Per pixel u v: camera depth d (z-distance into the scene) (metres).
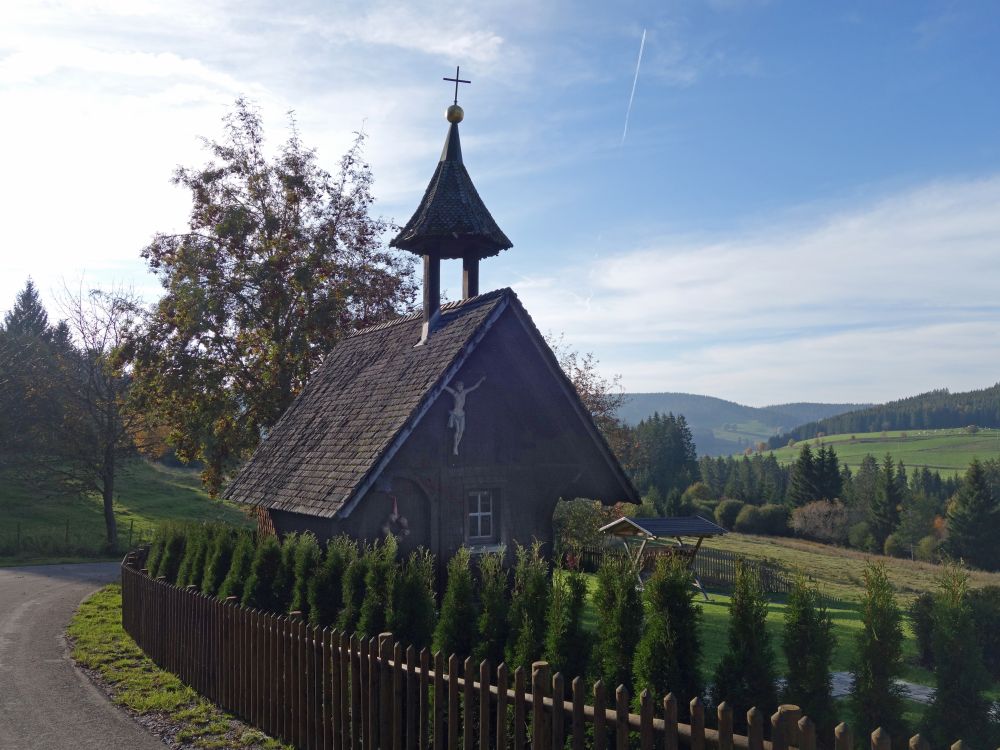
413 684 6.62
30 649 13.77
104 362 38.31
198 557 13.86
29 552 35.56
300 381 30.30
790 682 5.89
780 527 78.75
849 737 4.07
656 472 108.56
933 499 90.38
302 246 30.97
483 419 13.99
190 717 9.47
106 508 39.72
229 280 29.80
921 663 13.61
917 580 35.75
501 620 7.62
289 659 8.43
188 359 28.98
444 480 13.32
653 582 6.29
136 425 40.12
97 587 23.89
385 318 32.84
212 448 30.52
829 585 30.77
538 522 14.64
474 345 12.65
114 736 8.78
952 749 3.96
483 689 5.88
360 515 12.51
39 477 44.38
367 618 8.68
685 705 5.94
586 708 5.23
